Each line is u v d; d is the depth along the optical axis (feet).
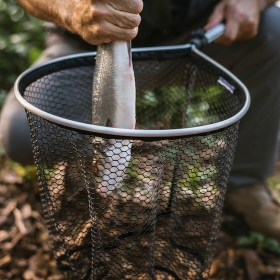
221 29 4.95
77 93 4.52
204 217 3.65
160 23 5.45
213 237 3.73
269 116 5.65
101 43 3.21
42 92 4.26
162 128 4.87
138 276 3.60
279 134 6.14
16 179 6.65
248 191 5.86
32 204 6.25
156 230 3.75
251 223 5.93
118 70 3.18
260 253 5.63
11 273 5.15
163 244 3.81
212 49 5.72
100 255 3.45
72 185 3.53
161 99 4.83
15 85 3.47
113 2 2.98
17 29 10.76
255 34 5.34
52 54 5.54
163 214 3.64
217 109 4.30
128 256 3.54
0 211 6.08
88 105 4.66
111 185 3.25
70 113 4.56
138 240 3.49
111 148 3.12
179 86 4.72
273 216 5.77
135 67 4.63
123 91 3.20
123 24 3.04
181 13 5.63
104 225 3.43
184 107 4.56
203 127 2.85
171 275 3.88
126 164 3.25
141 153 3.29
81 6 3.17
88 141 3.20
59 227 3.64
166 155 3.23
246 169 5.83
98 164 3.15
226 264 5.41
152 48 4.42
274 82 5.52
